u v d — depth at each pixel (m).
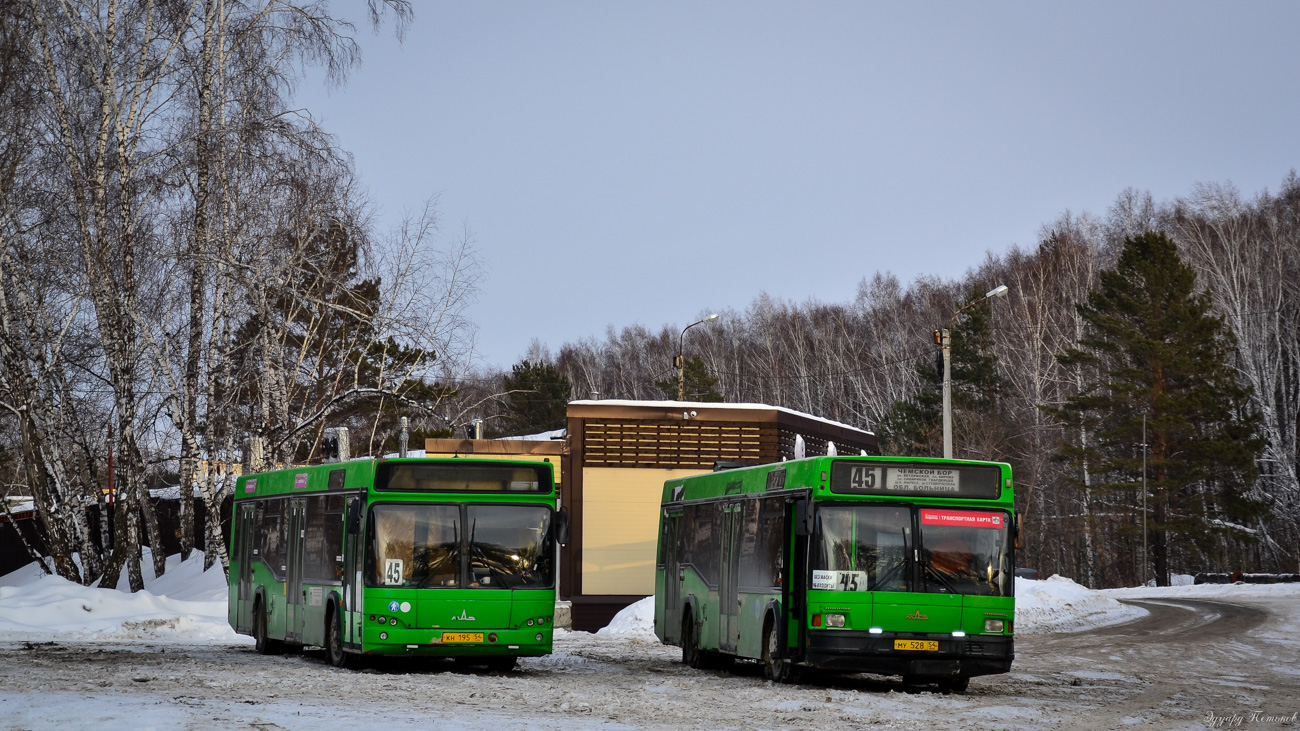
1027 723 13.51
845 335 92.75
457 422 42.38
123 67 33.41
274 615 23.30
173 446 41.00
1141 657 24.75
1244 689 18.33
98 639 26.66
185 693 14.03
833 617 16.78
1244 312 77.25
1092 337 74.00
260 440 37.28
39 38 32.81
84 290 34.09
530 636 18.88
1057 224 96.81
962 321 78.31
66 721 10.55
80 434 36.41
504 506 19.17
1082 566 81.62
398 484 18.84
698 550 22.31
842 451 46.22
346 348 40.38
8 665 18.00
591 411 39.66
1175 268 70.31
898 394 86.06
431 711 12.87
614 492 39.53
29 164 32.78
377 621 18.34
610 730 11.48
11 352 34.31
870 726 12.77
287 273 35.22
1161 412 69.06
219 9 34.62
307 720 11.32
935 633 16.75
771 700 15.26
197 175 33.66
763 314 102.00
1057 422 75.00
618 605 38.94
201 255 33.22
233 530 27.19
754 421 40.25
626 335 117.25
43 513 35.31
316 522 21.41
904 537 17.03
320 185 34.28
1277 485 75.81
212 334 35.28
